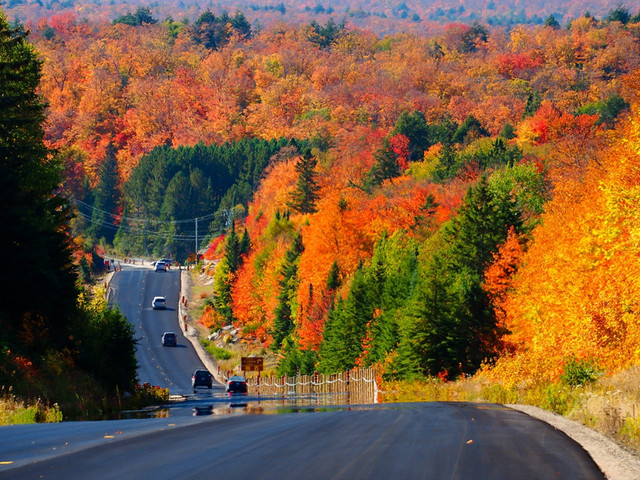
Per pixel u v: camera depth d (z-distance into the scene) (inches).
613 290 4990.2
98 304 7628.0
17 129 6589.6
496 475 1438.2
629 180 5270.7
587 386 3774.6
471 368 7770.7
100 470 1504.7
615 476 1451.8
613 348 4874.5
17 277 5447.8
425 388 6259.8
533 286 7145.7
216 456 1691.7
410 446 1836.9
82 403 4549.7
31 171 6496.1
